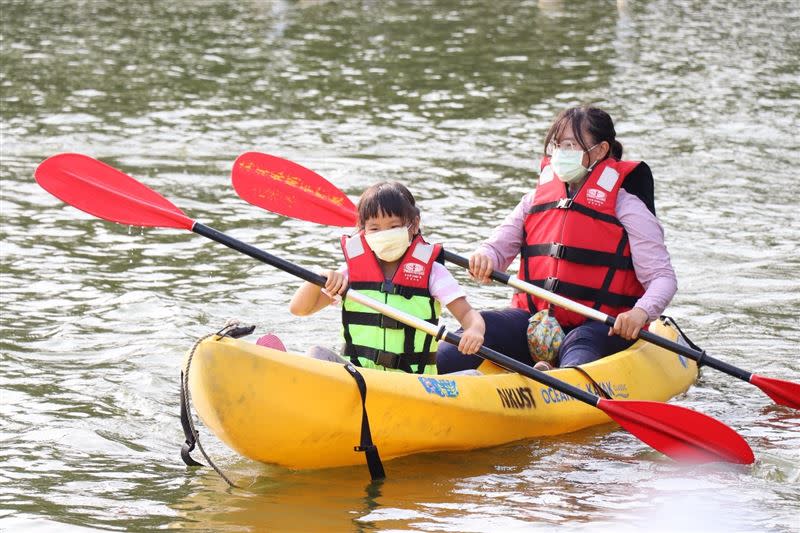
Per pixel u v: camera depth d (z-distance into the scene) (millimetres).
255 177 16938
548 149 16297
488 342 15602
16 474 12148
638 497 11797
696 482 12328
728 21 62500
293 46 52531
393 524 10844
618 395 15141
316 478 12297
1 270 21141
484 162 31578
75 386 15250
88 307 19047
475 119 37500
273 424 11992
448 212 26281
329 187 17094
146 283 20656
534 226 16328
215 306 19344
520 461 13117
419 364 13789
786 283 21250
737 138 34906
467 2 71000
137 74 44469
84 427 13703
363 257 13727
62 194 14750
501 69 46906
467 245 23547
